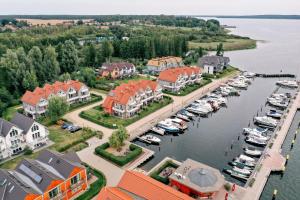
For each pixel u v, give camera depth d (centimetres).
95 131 7375
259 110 9638
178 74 11044
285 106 9725
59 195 4662
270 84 12800
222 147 7112
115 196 3897
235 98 10925
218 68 14112
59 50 13700
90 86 11394
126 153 6353
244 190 5178
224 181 5144
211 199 4856
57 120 7969
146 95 9356
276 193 5338
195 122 8638
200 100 10069
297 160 6462
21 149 6431
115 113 8588
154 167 5906
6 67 10488
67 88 9188
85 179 5116
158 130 7719
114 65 12825
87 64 14662
